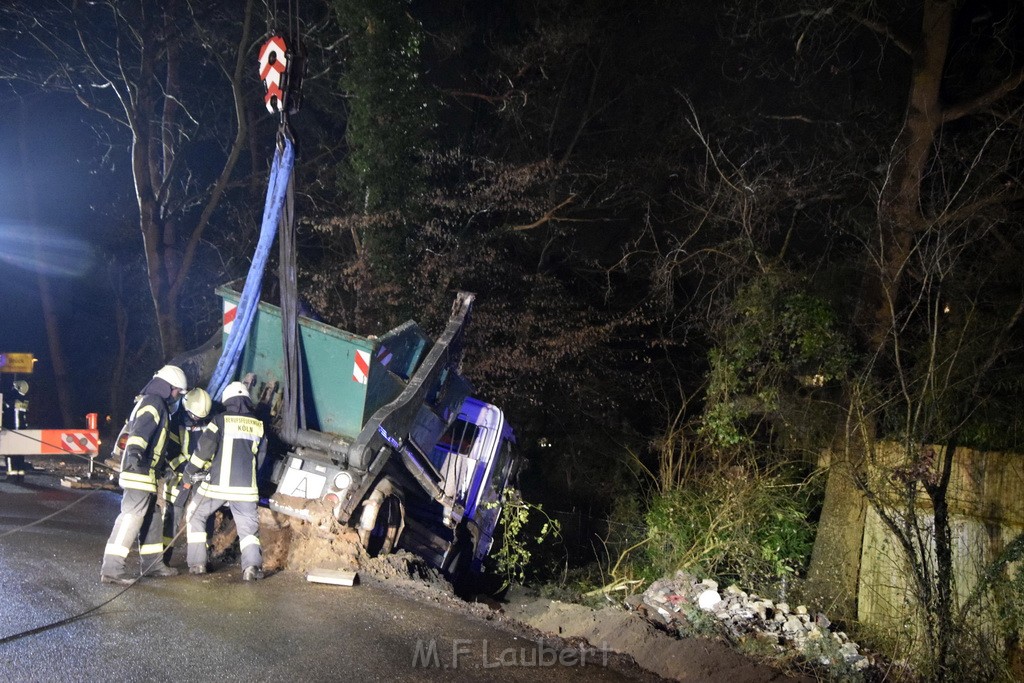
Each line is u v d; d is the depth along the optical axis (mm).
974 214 9227
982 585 7746
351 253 15438
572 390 15594
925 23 10266
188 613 6148
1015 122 9984
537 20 16562
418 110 13648
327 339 8141
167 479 7469
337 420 8281
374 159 13562
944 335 9414
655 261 14328
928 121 10117
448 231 14445
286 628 6059
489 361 14195
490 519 10445
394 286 13539
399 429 8195
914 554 7848
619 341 16719
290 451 7949
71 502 10430
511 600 10617
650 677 6422
